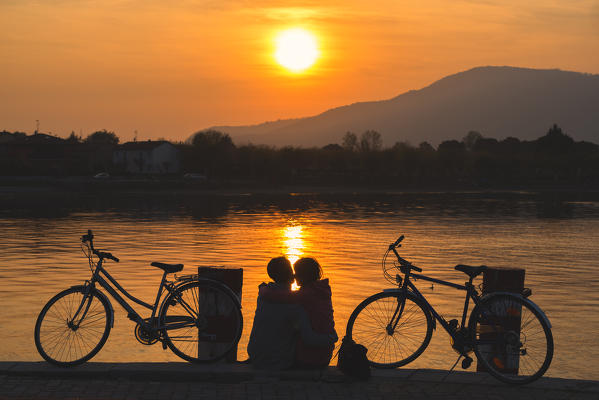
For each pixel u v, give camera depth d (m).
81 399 5.76
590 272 20.34
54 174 112.56
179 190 95.88
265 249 25.61
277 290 6.59
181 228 36.03
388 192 104.44
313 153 136.12
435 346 10.89
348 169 131.25
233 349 6.78
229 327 6.77
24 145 128.25
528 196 94.81
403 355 6.85
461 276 19.06
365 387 6.17
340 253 24.69
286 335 6.54
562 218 48.50
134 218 43.94
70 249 24.80
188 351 7.06
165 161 125.19
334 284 17.27
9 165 110.62
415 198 84.31
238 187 105.31
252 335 6.61
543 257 24.27
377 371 6.61
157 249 25.17
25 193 82.62
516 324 6.48
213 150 118.56
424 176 132.50
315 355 6.52
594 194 104.38
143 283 16.73
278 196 85.69
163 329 6.71
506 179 136.88
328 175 124.31
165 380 6.39
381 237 31.75
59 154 126.94
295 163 130.25
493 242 29.91
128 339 11.06
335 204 67.44
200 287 6.80
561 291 16.70
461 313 13.19
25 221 40.50
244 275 18.55
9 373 6.40
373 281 17.78
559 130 197.50
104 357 9.96
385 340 6.88
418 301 6.79
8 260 21.39
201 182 102.00
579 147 198.62
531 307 6.38
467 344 6.55
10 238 29.39
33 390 5.98
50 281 17.00
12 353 10.06
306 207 61.12
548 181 136.50
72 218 43.44
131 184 94.44
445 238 31.78
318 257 23.33
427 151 143.62
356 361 6.29
